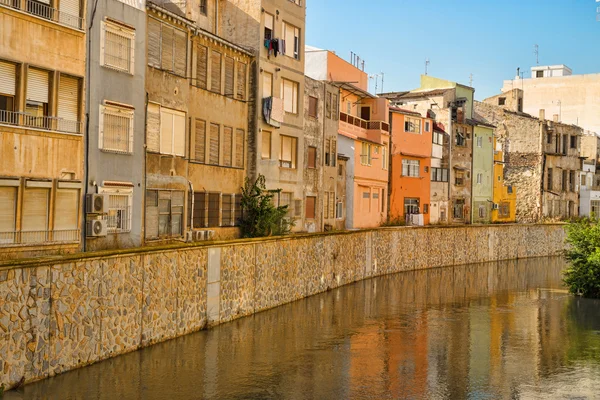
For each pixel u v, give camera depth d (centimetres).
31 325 1778
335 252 4047
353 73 5303
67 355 1917
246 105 3475
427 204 6394
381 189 5734
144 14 2478
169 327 2422
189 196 2952
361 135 5444
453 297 4038
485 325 3184
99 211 2186
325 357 2438
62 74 2080
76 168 2134
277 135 3744
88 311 1991
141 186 2494
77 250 2139
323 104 4422
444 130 6738
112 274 2092
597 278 4184
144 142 2502
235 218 3375
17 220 1927
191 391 1947
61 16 2061
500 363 2452
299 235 3516
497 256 6431
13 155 1908
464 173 7062
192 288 2558
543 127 8012
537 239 7000
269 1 3603
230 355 2353
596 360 2516
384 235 4856
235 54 3341
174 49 2777
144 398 1848
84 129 2167
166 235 2709
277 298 3297
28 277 1764
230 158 3334
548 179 8175
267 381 2100
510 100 8819
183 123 2844
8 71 1903
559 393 2088
